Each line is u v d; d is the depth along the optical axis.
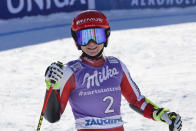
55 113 5.98
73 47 31.42
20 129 12.52
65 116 13.70
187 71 20.81
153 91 16.59
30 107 15.02
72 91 6.27
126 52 28.34
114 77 6.41
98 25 6.07
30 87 18.30
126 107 14.39
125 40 35.19
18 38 37.38
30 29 43.41
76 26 6.14
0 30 42.47
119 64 6.55
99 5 57.91
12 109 14.76
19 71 22.33
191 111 13.67
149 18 56.41
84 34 6.09
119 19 54.66
